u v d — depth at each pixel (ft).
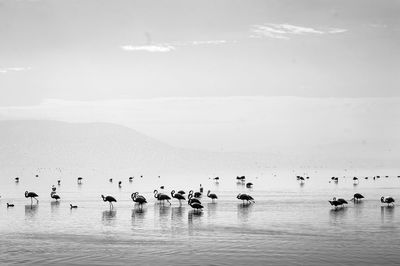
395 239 217.15
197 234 231.71
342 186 580.71
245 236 225.97
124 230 243.40
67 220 276.00
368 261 182.19
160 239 221.05
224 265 177.99
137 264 180.45
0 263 182.91
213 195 371.15
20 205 352.69
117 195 446.19
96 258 189.06
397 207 327.88
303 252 195.11
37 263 182.60
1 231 242.58
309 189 525.75
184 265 178.50
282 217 282.15
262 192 480.23
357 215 288.30
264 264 179.22
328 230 239.09
